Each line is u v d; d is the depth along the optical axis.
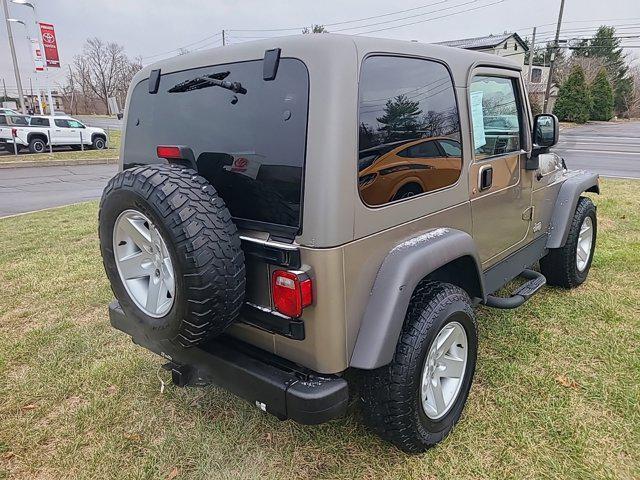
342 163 1.76
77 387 2.89
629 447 2.26
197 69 2.25
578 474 2.12
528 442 2.31
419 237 2.18
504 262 3.11
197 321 1.84
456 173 2.45
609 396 2.62
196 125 2.22
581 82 39.06
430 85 2.25
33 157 17.42
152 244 1.96
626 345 3.14
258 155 1.93
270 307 1.94
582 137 24.73
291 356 1.95
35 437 2.47
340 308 1.82
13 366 3.15
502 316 3.59
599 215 6.50
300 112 1.80
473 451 2.28
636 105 52.84
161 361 3.16
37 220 7.33
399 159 2.06
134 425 2.54
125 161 2.76
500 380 2.79
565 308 3.69
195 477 2.19
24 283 4.59
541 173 3.42
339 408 1.89
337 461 2.26
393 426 2.12
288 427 2.49
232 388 2.07
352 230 1.83
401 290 1.95
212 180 2.14
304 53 1.80
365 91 1.87
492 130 2.79
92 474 2.23
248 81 1.99
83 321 3.78
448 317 2.21
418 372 2.10
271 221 1.89
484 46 43.00
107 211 2.03
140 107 2.61
